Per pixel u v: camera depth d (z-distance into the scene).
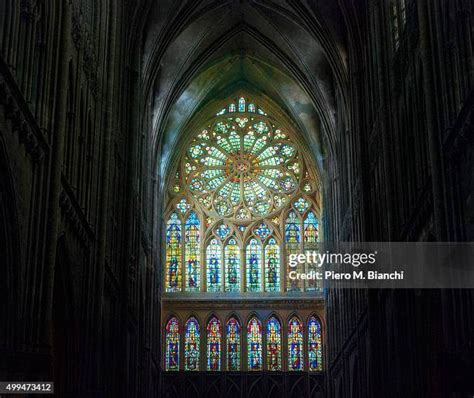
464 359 22.92
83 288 33.16
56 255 28.58
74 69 30.84
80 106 32.78
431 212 28.92
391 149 37.53
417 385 32.09
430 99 27.23
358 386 46.31
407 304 33.78
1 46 22.50
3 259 22.77
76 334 31.59
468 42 24.97
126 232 42.69
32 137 23.95
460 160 24.98
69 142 30.67
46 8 26.41
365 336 43.78
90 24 34.56
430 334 30.55
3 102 21.33
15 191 22.72
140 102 48.72
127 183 43.53
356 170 47.41
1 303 22.91
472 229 23.83
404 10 35.28
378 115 40.91
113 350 39.97
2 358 22.30
